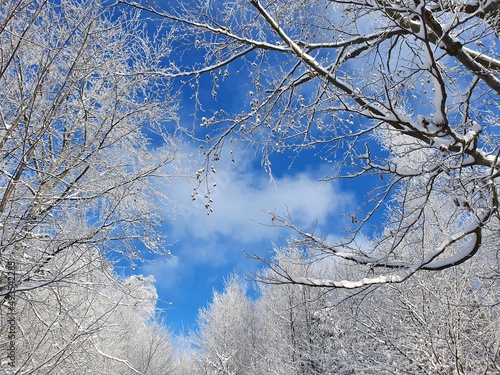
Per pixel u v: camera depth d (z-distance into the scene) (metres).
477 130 3.09
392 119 3.25
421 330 7.59
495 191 3.61
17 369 5.10
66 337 6.16
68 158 5.88
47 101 5.67
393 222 4.21
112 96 6.44
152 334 21.31
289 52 4.15
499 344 6.44
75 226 5.50
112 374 8.71
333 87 4.04
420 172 3.64
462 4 2.78
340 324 10.30
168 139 6.71
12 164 5.36
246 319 22.66
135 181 6.30
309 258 4.27
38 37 5.05
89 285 5.70
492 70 3.35
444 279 6.96
